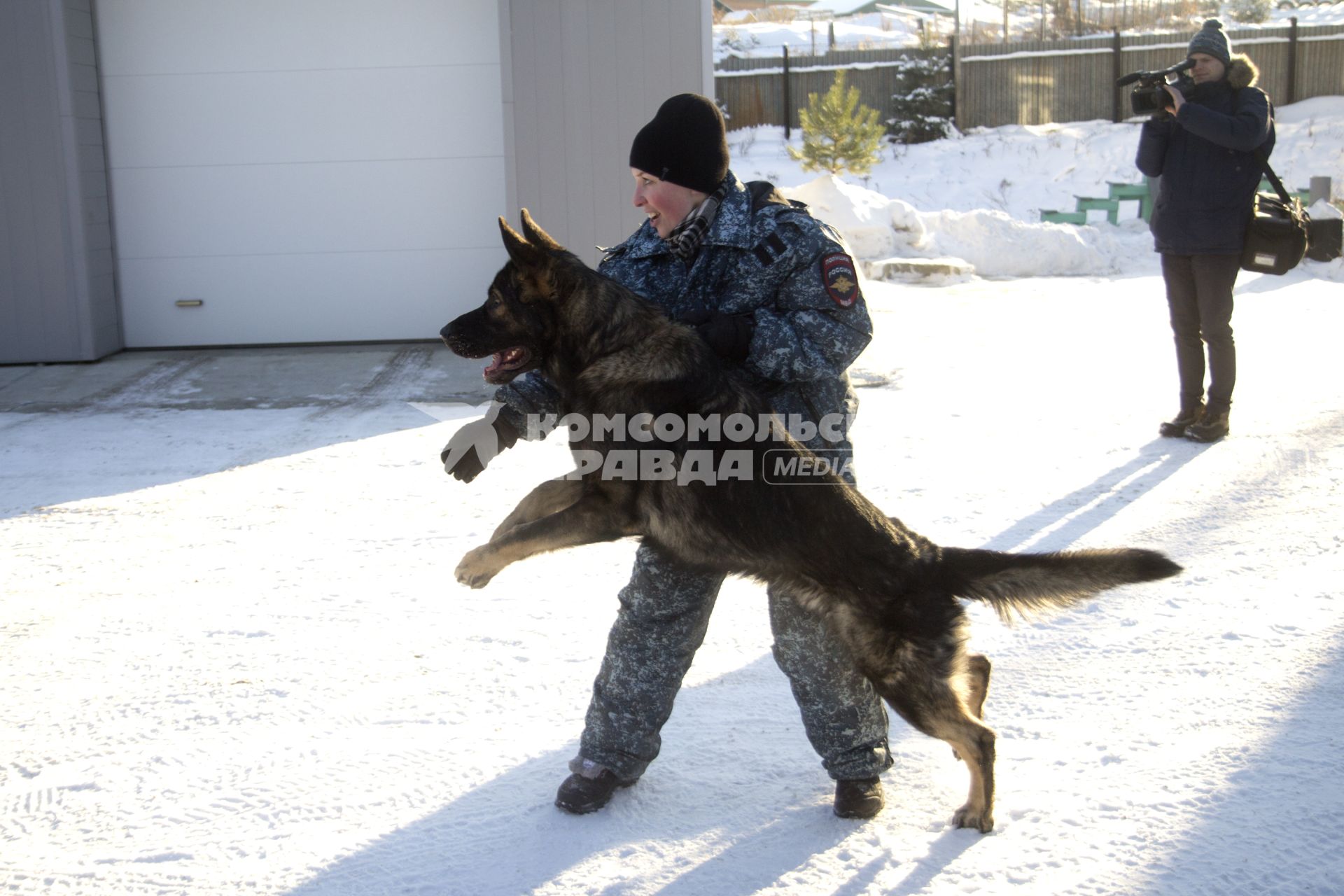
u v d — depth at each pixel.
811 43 28.06
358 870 2.71
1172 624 4.02
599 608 4.34
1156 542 4.88
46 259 9.43
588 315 2.81
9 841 2.86
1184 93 6.18
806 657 2.85
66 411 7.97
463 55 9.78
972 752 2.75
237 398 8.28
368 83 9.83
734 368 2.84
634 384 2.71
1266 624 3.98
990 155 21.03
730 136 23.09
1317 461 5.96
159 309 10.15
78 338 9.55
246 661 3.92
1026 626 4.08
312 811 2.97
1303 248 6.10
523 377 3.07
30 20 9.12
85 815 2.97
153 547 5.14
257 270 10.11
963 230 14.22
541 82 9.10
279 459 6.61
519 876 2.67
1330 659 3.68
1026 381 8.19
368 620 4.26
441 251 10.10
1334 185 17.70
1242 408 7.17
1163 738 3.22
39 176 9.32
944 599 2.75
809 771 3.17
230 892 2.63
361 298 10.17
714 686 3.70
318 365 9.36
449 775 3.15
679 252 2.83
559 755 3.26
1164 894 2.52
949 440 6.68
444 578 4.70
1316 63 22.33
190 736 3.39
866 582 2.69
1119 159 20.00
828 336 2.72
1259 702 3.41
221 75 9.80
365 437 7.09
